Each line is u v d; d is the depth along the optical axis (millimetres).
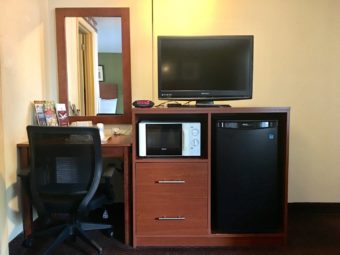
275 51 2619
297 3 2584
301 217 2654
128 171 2141
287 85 2643
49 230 2129
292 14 2592
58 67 2635
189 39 2248
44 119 2346
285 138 2105
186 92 2275
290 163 2699
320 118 2664
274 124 2090
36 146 1889
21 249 2125
